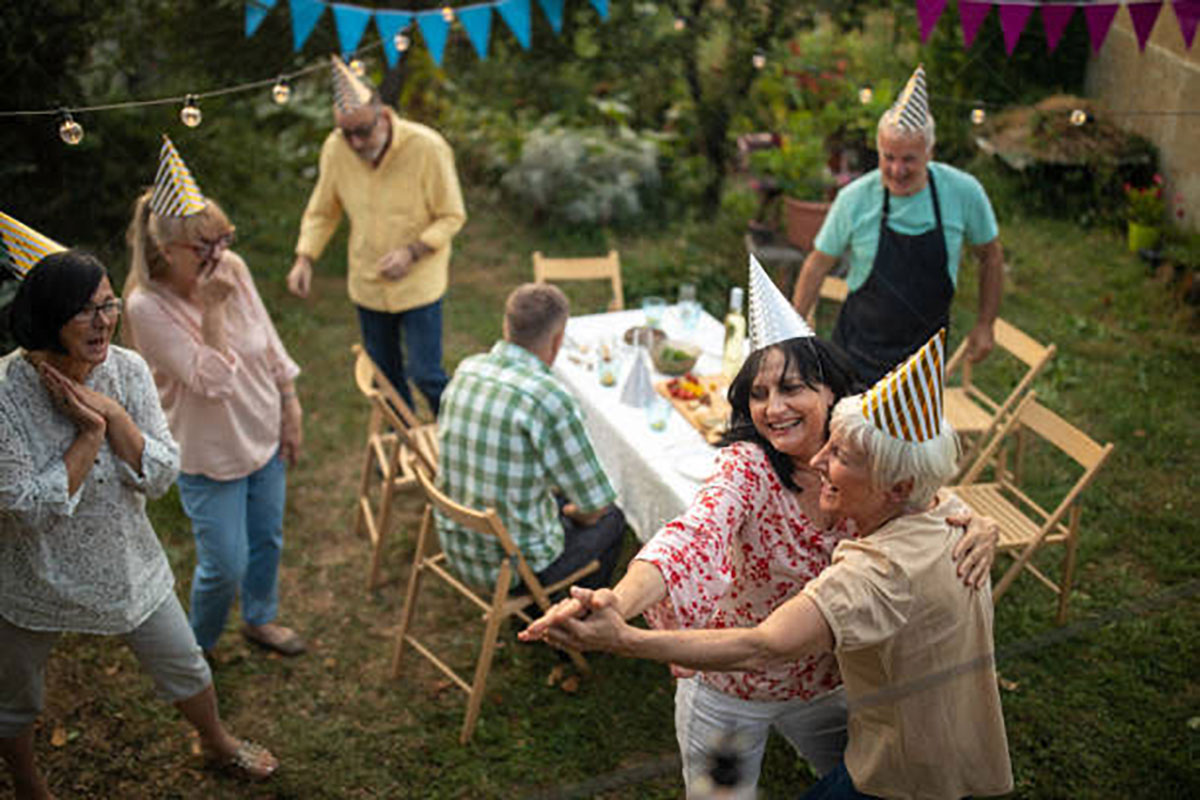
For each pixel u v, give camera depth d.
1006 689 3.29
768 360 2.04
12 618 2.37
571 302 5.94
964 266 6.16
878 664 1.84
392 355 4.66
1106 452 3.26
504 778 3.03
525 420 2.99
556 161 6.81
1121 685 3.30
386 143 4.23
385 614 3.75
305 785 3.00
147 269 2.78
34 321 2.13
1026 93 7.36
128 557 2.45
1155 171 6.55
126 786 2.96
